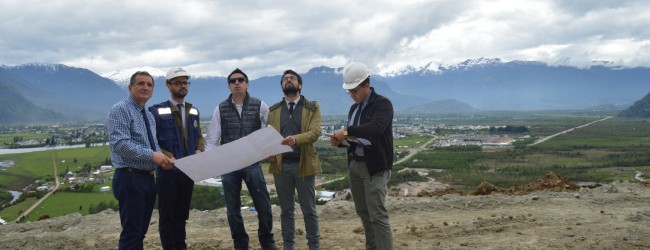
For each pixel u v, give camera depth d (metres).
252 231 8.71
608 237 7.11
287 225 6.96
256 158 5.72
